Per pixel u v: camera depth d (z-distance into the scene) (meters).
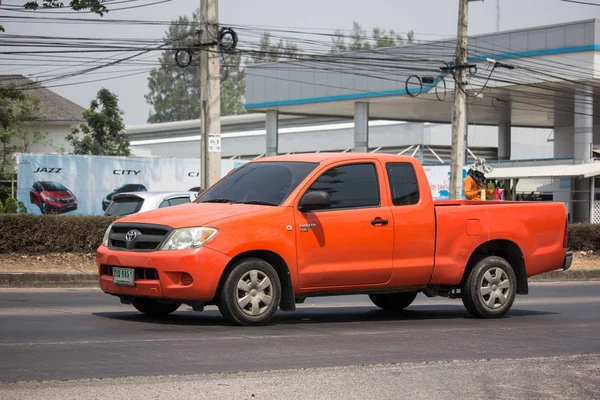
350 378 7.26
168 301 10.20
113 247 10.54
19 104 57.12
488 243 12.27
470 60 45.97
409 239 11.41
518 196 51.03
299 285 10.62
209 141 22.05
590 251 25.31
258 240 10.23
